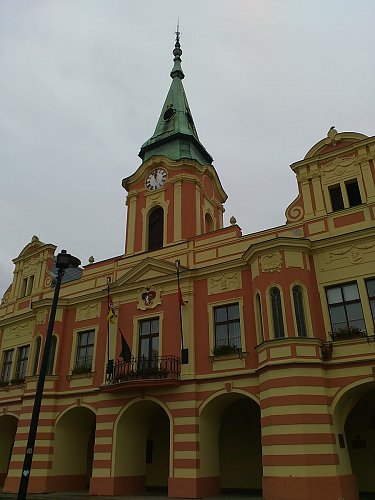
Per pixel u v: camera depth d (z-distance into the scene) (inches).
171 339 923.4
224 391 823.1
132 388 891.4
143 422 971.3
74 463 1018.1
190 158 1157.1
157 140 1275.8
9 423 1194.6
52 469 971.3
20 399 1111.0
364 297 765.3
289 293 787.4
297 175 931.3
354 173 865.5
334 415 713.0
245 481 890.7
